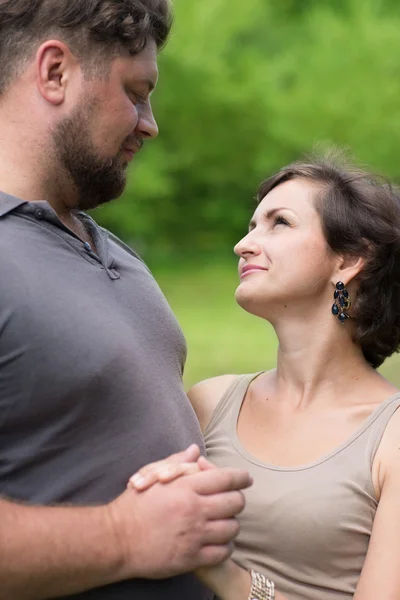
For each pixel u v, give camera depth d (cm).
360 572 252
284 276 273
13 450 229
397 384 993
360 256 275
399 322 284
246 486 231
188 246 2825
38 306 228
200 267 2747
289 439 268
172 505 221
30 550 212
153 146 2505
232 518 228
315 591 253
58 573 215
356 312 276
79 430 231
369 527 251
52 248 239
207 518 222
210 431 282
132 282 256
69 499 230
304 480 257
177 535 220
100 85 244
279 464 264
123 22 243
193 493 223
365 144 2612
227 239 2856
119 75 246
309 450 263
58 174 248
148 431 238
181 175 2781
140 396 237
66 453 230
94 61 243
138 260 278
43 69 241
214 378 298
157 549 220
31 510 216
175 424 246
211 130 2672
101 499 232
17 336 224
